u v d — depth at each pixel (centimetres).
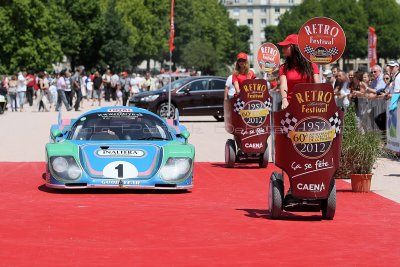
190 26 12988
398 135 1864
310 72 1085
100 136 1406
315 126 1025
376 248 898
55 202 1197
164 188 1297
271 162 1842
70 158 1296
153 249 870
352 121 1421
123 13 11188
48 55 8225
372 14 15638
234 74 1717
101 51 10162
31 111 4384
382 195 1336
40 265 788
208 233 966
